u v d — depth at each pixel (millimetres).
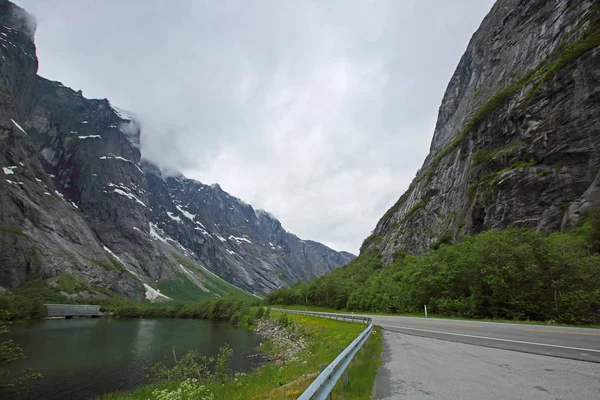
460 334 19484
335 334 31953
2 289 133625
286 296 125938
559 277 30578
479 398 7438
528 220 61000
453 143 120000
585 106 58906
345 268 150875
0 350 18656
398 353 14453
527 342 14828
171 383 21891
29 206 191375
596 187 51906
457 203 94250
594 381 8289
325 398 6121
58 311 111250
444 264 43156
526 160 68625
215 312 113312
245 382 16844
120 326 82250
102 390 27047
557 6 94438
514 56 111000
